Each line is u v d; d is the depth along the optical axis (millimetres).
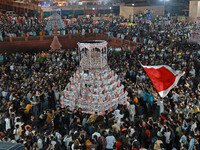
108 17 56344
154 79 11914
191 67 24094
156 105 18531
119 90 19047
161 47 30625
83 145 12875
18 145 4367
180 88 18969
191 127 13836
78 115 16344
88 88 18141
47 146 12125
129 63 26938
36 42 37938
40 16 54656
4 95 19391
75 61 30000
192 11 53156
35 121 15852
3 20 43844
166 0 64062
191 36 33906
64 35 39750
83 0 72188
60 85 19781
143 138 14047
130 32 40188
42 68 24906
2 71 24844
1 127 15789
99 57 18344
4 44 35594
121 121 15016
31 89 19547
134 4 61031
